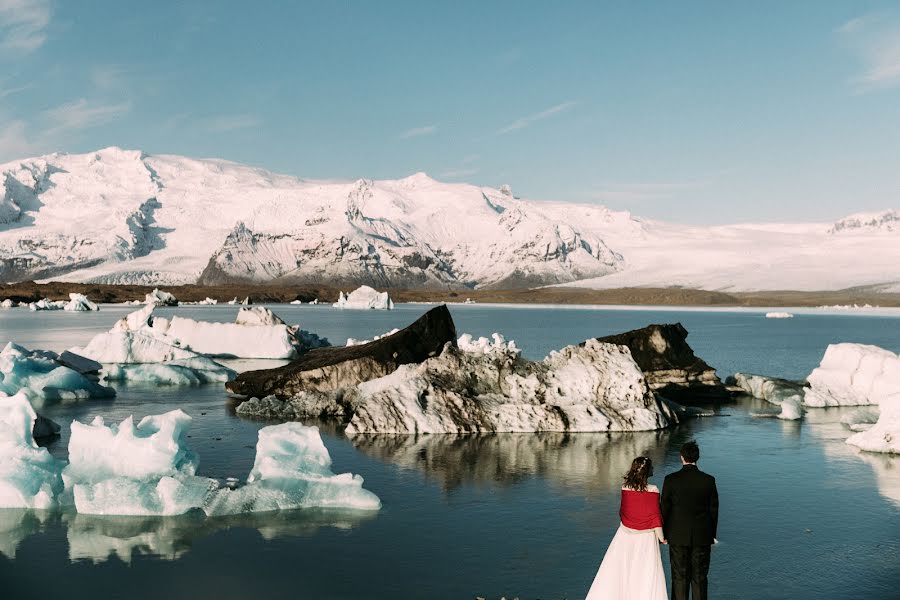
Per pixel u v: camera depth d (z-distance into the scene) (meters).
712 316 174.12
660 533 9.58
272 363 51.78
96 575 12.74
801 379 44.34
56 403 32.09
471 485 18.70
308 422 28.16
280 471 17.45
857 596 12.06
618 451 22.92
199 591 12.09
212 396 34.56
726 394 35.91
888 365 33.91
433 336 33.94
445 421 26.42
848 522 15.83
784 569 13.20
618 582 9.46
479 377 29.23
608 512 16.42
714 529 9.67
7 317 133.38
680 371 35.75
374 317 146.25
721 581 12.66
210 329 57.53
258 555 13.75
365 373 32.47
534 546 14.27
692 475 9.67
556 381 28.69
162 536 14.81
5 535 14.85
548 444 24.08
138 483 16.62
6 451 17.97
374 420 26.25
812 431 26.64
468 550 14.04
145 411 29.95
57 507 16.80
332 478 17.25
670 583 12.47
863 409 32.25
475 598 11.88
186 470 17.53
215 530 15.20
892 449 22.70
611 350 29.47
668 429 27.14
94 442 17.78
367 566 13.21
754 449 23.33
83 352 47.34
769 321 146.88
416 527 15.40
